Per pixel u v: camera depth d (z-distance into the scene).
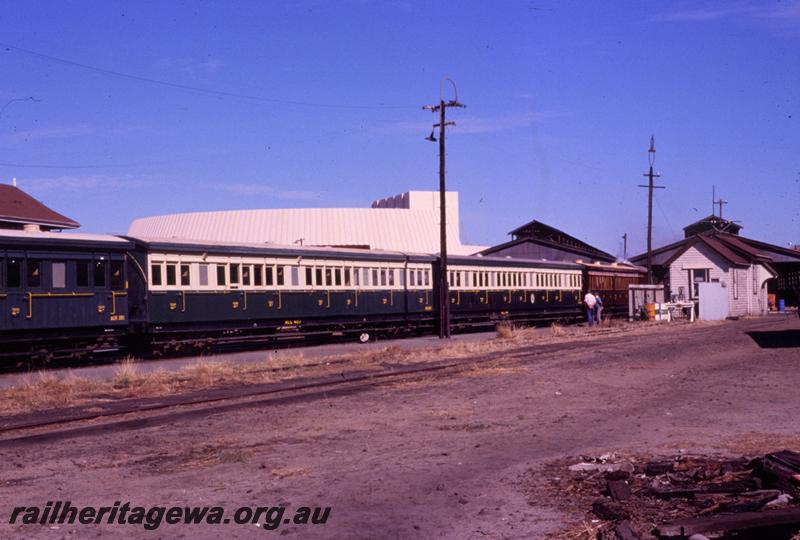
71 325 22.83
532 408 13.69
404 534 6.58
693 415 12.32
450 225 79.94
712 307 52.09
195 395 16.89
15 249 21.67
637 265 67.44
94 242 23.44
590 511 6.99
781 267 77.94
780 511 6.14
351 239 74.38
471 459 9.41
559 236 82.56
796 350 24.30
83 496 8.16
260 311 28.41
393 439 10.99
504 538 6.38
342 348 29.88
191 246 26.08
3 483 8.89
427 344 31.36
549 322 46.88
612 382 17.23
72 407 15.42
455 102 35.53
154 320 24.92
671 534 5.95
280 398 16.27
